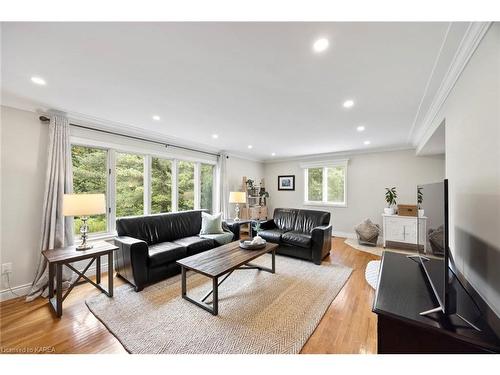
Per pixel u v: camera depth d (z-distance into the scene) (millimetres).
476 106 1314
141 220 3195
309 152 5355
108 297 2293
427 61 1564
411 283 1327
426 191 1474
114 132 3268
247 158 6059
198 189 4773
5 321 1877
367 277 2838
